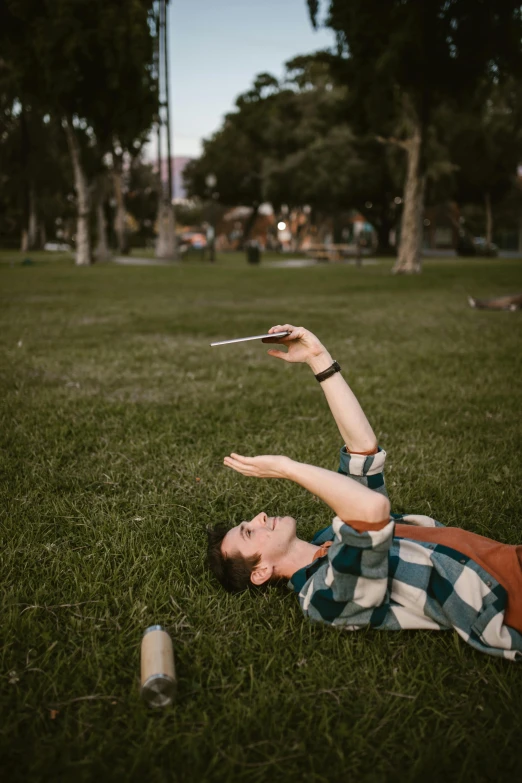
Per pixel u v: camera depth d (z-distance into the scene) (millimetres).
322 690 2061
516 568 2162
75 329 9523
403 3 18078
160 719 1932
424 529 2354
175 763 1790
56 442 4270
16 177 44812
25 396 5512
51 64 22062
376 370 6695
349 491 2027
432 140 35656
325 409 5238
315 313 11562
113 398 5559
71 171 47938
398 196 46375
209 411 5129
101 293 15633
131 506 3355
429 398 5590
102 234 33719
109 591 2576
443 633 2326
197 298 14586
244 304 13289
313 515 3268
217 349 8094
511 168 43875
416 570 2219
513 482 3686
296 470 2090
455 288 16984
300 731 1909
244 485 3629
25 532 3029
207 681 2078
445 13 17922
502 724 1935
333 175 43906
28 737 1865
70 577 2670
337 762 1805
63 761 1776
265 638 2295
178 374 6574
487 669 2164
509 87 32469
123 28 21297
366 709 1984
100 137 25938
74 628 2355
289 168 46906
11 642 2236
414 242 23047
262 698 1999
